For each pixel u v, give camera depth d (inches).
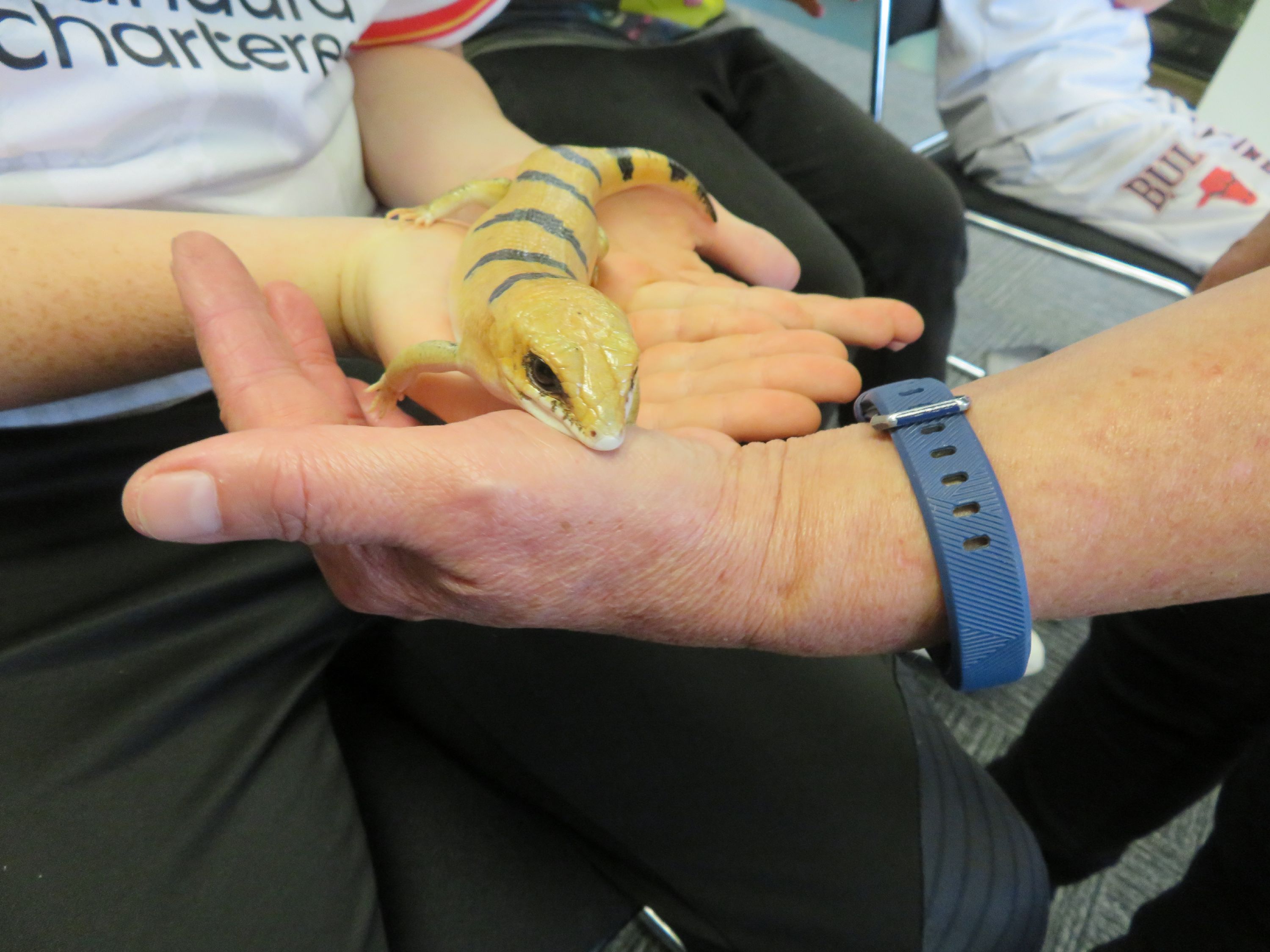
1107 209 21.1
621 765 11.5
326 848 9.7
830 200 19.5
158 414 11.8
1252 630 11.0
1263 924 10.1
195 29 11.6
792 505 9.1
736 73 20.3
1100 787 13.7
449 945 10.6
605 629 9.8
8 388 10.0
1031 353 26.7
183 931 8.8
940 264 19.4
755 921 10.9
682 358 11.5
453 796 11.7
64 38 10.4
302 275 11.7
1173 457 8.2
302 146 13.0
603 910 11.4
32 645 9.4
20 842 8.6
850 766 11.2
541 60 18.0
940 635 9.1
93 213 10.5
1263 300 8.4
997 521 8.4
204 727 9.9
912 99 40.0
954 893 10.5
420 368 10.6
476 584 8.7
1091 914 15.5
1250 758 10.4
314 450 7.5
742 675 11.9
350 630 11.5
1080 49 21.0
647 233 14.7
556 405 9.1
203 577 10.6
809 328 12.2
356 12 13.6
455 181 14.3
